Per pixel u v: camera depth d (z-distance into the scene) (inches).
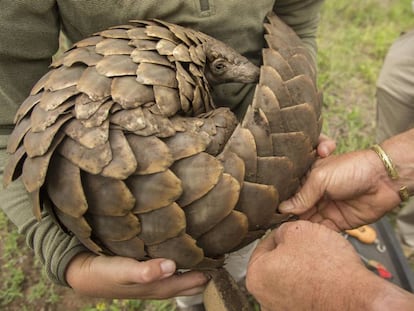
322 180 17.4
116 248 15.0
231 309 15.9
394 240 30.9
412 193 19.3
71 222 14.3
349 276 13.2
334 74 44.0
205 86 16.4
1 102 17.1
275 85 15.3
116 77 14.1
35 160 13.6
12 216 17.0
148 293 16.9
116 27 15.8
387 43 47.9
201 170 13.8
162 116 14.1
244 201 14.5
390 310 11.9
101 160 13.2
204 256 15.2
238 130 14.4
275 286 14.5
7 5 15.5
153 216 13.8
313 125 16.4
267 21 18.6
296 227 15.4
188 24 17.7
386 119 32.7
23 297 30.0
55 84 14.2
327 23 50.6
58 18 17.5
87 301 30.0
